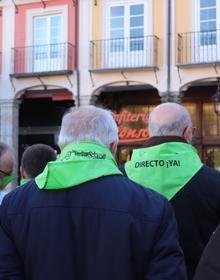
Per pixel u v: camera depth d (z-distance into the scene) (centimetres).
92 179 231
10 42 2059
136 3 1886
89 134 242
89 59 1927
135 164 309
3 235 235
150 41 1844
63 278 221
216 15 1797
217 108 1781
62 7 1984
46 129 2216
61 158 240
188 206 294
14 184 1095
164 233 223
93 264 220
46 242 226
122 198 227
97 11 1934
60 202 230
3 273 226
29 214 232
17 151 2045
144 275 221
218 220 297
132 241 220
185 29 1825
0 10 2083
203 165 304
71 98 1992
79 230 224
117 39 1891
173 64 1830
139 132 1942
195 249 291
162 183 297
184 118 310
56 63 1978
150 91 2003
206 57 1789
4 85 2048
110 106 2036
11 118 2034
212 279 196
